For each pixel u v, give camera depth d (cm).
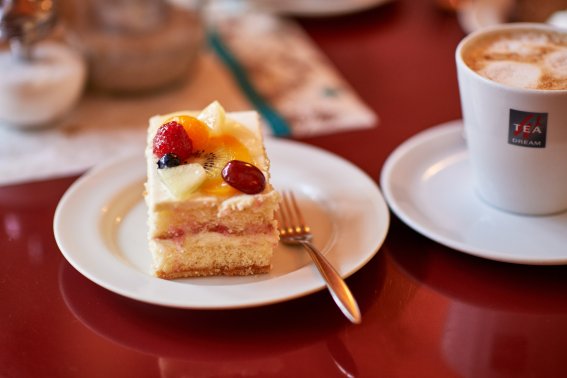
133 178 66
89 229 61
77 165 72
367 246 59
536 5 85
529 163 60
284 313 57
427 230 61
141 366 54
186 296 55
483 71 61
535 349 55
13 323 57
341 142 73
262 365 54
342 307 55
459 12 93
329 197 64
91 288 59
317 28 92
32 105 75
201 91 82
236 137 61
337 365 54
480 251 59
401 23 92
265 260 59
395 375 54
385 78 82
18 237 64
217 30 92
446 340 55
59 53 78
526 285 59
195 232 58
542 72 61
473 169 64
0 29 73
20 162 72
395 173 66
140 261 60
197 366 54
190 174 57
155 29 82
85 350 55
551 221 63
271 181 66
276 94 81
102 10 81
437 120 76
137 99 81
